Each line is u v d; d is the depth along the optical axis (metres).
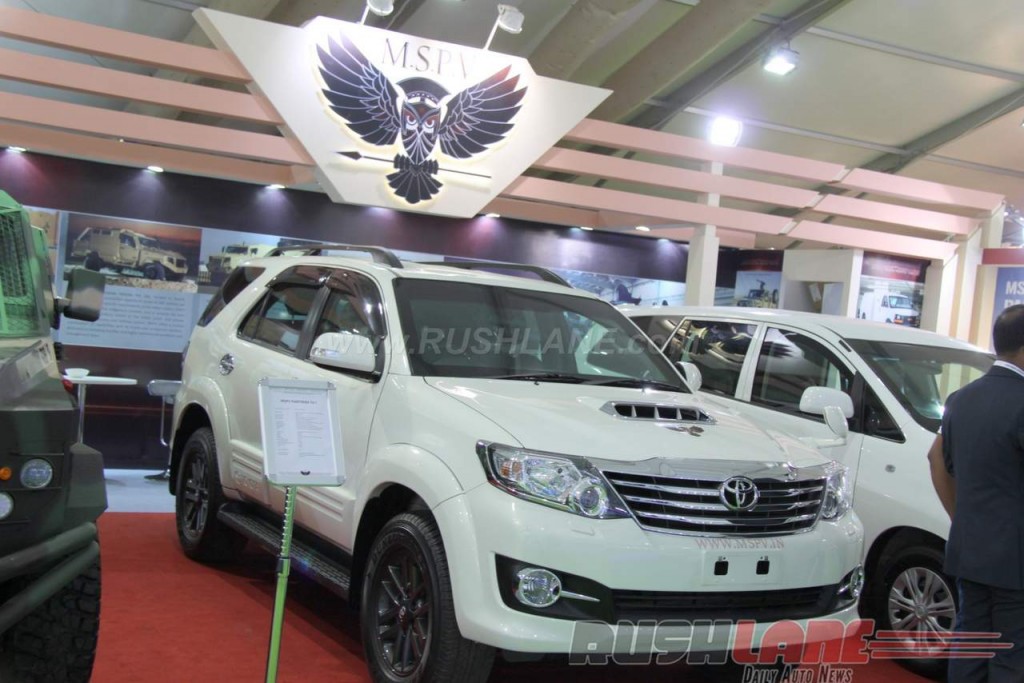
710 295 10.70
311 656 4.25
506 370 4.37
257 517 5.14
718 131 10.48
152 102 8.25
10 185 10.11
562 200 9.88
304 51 8.40
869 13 10.30
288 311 5.25
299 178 9.91
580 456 3.46
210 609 4.82
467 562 3.35
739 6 9.93
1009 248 11.83
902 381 5.39
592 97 9.48
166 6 9.50
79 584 3.22
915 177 13.77
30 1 9.23
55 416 2.79
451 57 8.93
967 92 11.69
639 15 10.61
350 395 4.36
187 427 5.98
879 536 5.00
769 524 3.64
